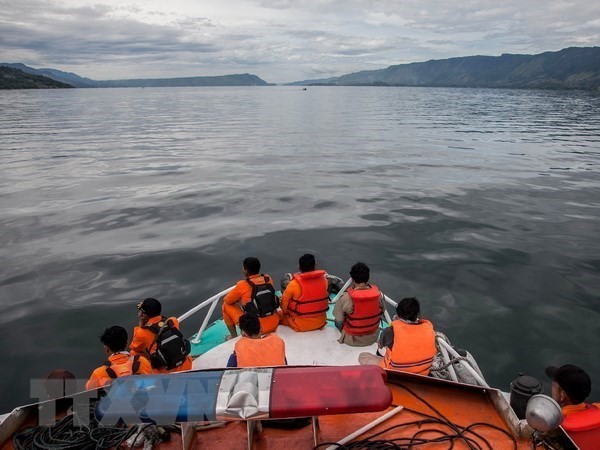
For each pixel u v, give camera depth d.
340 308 5.38
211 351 5.54
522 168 20.55
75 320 7.59
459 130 39.19
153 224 12.39
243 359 3.94
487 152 25.84
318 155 24.81
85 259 9.98
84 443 3.10
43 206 14.16
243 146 28.81
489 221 12.43
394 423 3.35
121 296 8.38
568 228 11.88
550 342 6.93
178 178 18.58
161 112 67.75
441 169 20.33
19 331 7.28
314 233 11.53
